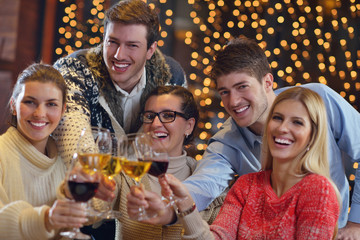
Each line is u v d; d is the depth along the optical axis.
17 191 1.87
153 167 1.69
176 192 1.76
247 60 2.24
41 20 5.87
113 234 2.53
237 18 6.51
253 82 2.26
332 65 6.21
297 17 6.30
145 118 2.35
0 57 5.65
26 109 1.86
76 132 2.07
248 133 2.43
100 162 1.61
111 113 2.52
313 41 6.31
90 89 2.41
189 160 2.48
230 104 2.29
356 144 2.42
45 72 1.91
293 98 1.87
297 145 1.84
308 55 6.27
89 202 1.78
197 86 6.59
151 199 1.70
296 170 1.86
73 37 5.82
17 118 1.90
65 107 2.01
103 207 1.90
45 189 1.95
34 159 1.91
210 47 6.57
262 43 6.09
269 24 6.38
